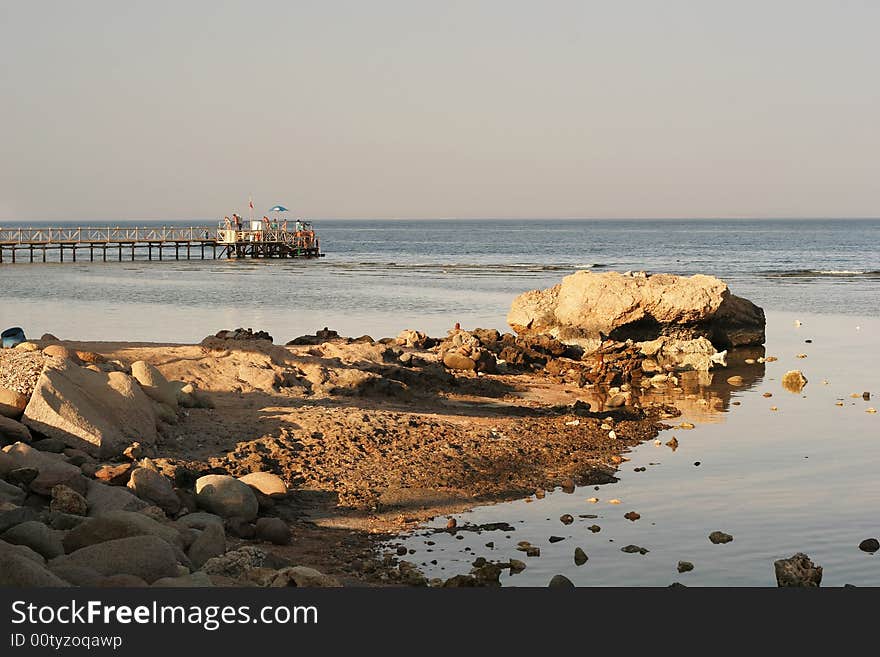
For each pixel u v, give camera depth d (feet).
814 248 390.01
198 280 196.75
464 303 150.51
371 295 164.25
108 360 60.75
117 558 32.07
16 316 127.75
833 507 46.16
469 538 41.81
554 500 47.37
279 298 158.10
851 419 66.39
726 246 414.21
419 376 73.51
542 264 261.44
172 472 44.29
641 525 43.57
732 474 52.06
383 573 36.99
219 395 61.16
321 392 65.46
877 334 114.21
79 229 260.62
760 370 89.20
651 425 64.13
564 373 85.76
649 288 97.71
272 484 44.98
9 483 38.73
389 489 47.85
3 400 46.21
